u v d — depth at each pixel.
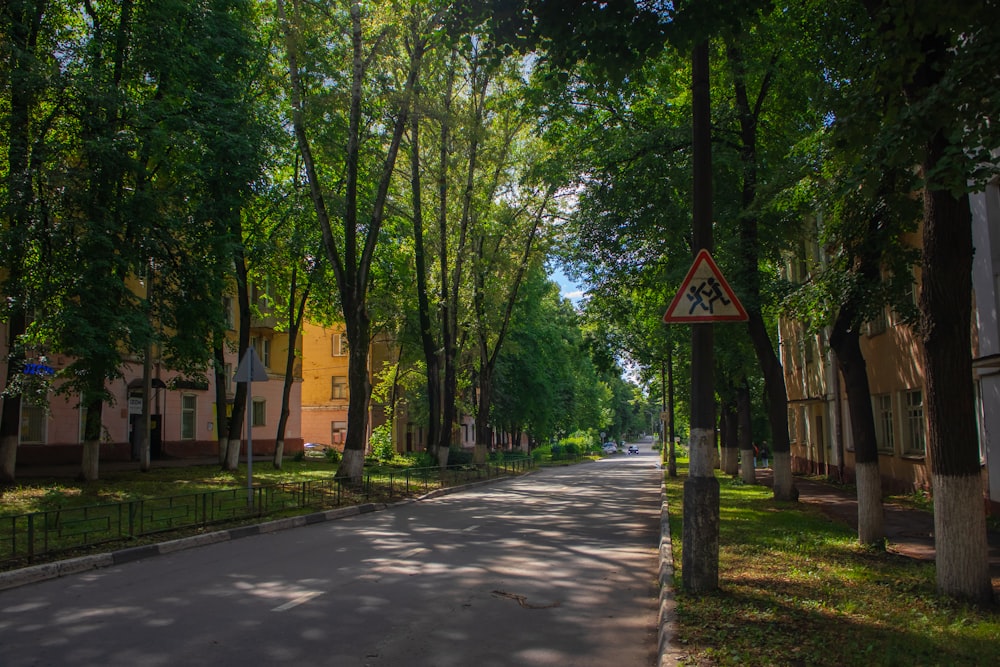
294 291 30.09
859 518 10.26
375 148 24.36
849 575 8.17
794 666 4.99
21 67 15.78
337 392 54.84
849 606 6.66
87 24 19.08
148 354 24.44
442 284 30.28
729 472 33.12
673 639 5.64
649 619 6.97
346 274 20.61
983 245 13.22
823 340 25.88
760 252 15.30
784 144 16.38
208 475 23.31
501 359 47.25
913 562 9.10
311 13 20.05
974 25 6.21
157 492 17.69
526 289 38.53
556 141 19.89
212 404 36.44
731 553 9.75
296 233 25.00
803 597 7.07
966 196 6.91
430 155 29.28
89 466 19.62
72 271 16.00
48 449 26.73
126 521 12.87
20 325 17.92
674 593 7.25
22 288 16.09
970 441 6.90
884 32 6.64
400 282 33.50
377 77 20.88
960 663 5.00
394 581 8.62
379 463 35.00
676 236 15.95
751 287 15.31
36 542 10.52
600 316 25.84
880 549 9.94
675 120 17.67
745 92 15.87
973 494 6.87
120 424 30.34
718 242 15.61
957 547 6.86
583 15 7.17
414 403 50.41
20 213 15.64
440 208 30.39
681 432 53.72
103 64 17.72
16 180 15.58
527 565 9.76
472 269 31.05
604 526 14.33
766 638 5.66
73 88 15.95
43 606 7.37
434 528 13.96
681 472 38.25
